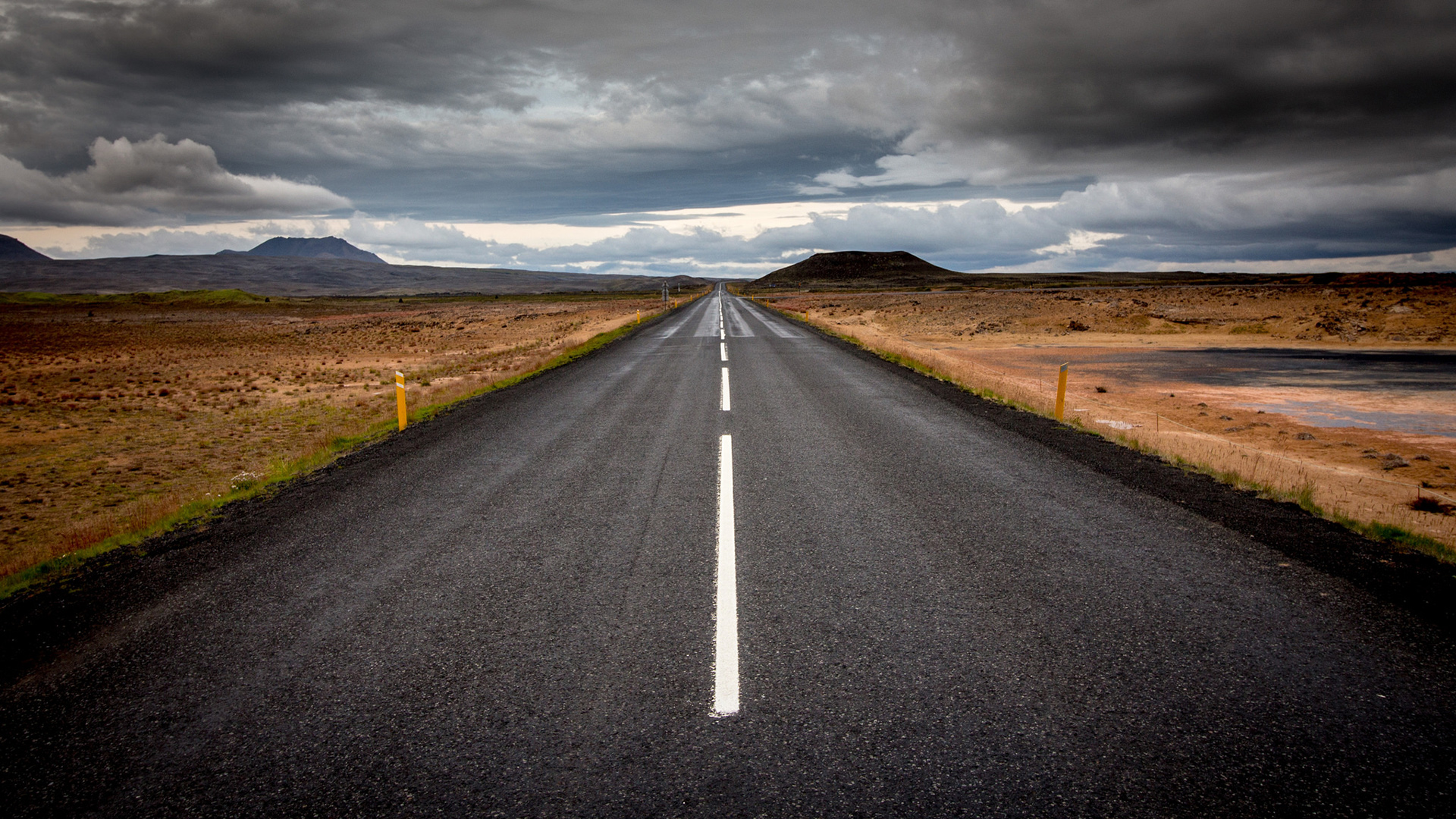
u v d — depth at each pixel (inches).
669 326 1435.8
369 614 147.7
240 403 697.6
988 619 140.4
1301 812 86.4
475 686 118.3
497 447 327.9
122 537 209.3
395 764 98.7
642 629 138.3
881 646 129.6
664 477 264.7
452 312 3828.7
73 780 96.7
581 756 99.4
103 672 126.0
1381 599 147.6
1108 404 595.2
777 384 542.0
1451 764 94.5
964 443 323.9
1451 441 449.4
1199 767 94.9
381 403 652.7
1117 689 114.2
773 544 187.0
